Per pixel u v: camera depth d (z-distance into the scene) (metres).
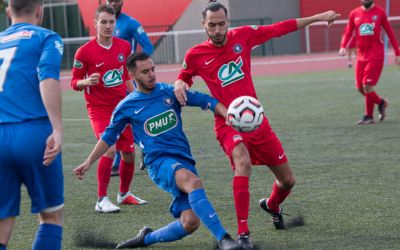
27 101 9.44
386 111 28.98
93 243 12.23
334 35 73.12
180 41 68.56
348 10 74.62
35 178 9.46
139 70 11.62
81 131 27.56
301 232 12.55
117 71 16.05
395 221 12.94
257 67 59.47
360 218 13.27
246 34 12.42
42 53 9.43
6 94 9.44
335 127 25.33
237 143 11.98
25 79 9.46
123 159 15.30
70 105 37.88
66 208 15.30
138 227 13.47
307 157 19.83
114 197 16.44
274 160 12.42
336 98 34.41
